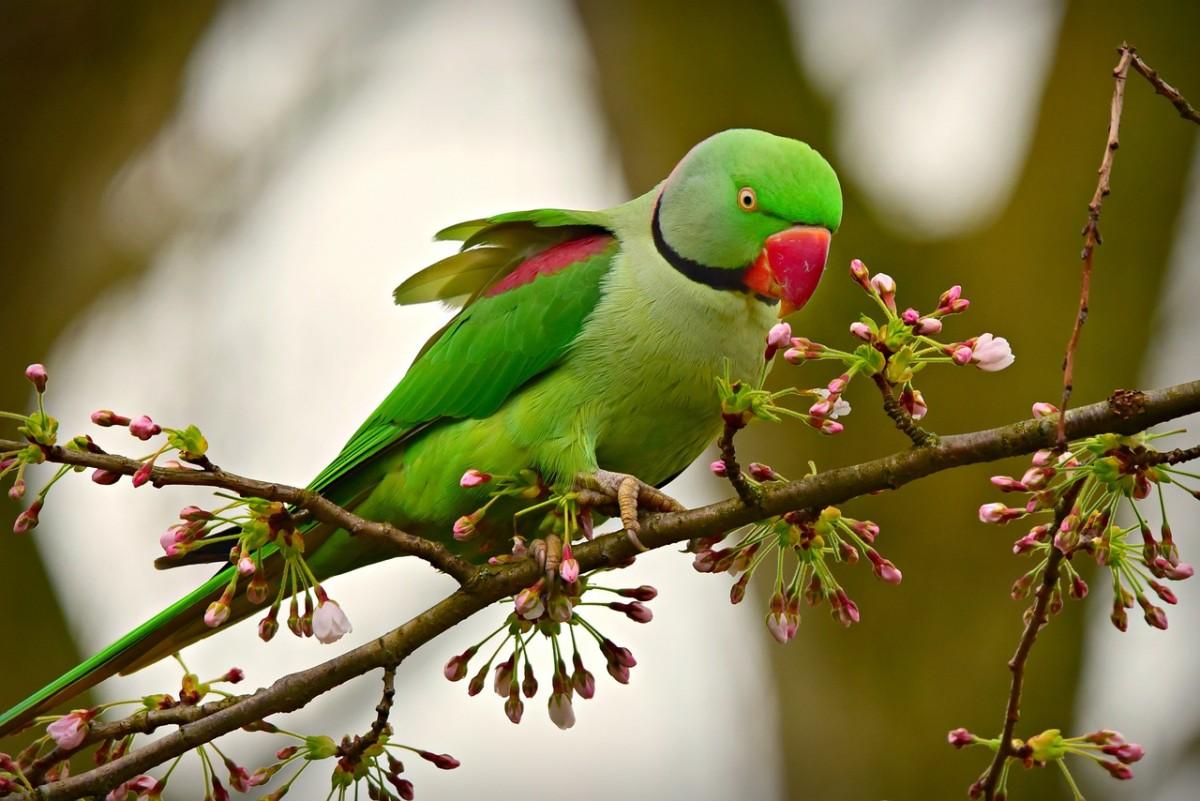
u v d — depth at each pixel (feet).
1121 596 18.45
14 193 39.86
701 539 21.11
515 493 21.95
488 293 27.63
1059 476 19.16
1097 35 39.55
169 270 41.39
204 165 42.04
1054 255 38.55
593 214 28.04
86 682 24.66
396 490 27.68
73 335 40.86
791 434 38.93
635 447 27.09
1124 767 18.21
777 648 39.29
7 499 39.78
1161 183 38.24
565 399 26.32
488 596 21.31
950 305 18.74
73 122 40.14
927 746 36.94
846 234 39.40
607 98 41.24
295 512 21.02
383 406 27.84
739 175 25.99
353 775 20.15
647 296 26.32
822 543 20.21
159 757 20.57
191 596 24.89
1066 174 38.88
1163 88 17.99
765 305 26.61
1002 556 37.55
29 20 39.50
